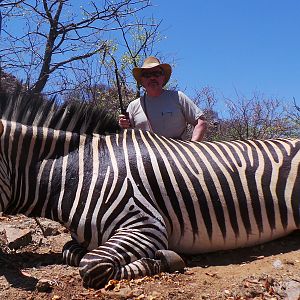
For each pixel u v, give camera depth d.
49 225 5.29
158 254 3.68
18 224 5.36
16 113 4.04
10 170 3.95
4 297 3.33
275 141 4.32
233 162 4.06
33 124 4.02
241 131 13.51
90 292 3.39
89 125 4.09
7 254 4.32
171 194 3.86
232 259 3.98
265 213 4.01
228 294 3.26
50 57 10.23
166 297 3.22
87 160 3.94
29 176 3.94
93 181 3.84
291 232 4.18
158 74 5.06
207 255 4.10
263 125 13.64
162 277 3.54
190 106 5.07
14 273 3.79
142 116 5.12
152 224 3.75
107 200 3.78
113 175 3.83
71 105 4.11
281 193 4.04
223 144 4.23
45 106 4.09
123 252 3.58
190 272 3.70
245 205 3.97
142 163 3.88
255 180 4.02
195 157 4.02
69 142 4.01
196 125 5.02
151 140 4.08
